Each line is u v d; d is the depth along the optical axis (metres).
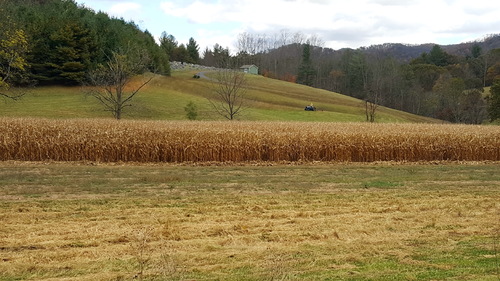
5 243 7.05
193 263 6.32
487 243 7.44
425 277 5.88
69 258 6.45
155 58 71.94
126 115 47.88
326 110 69.25
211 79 80.12
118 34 62.66
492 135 21.02
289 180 13.89
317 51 138.88
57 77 57.59
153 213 9.20
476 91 63.16
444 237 7.73
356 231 8.03
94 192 11.36
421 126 26.97
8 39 29.91
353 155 19.97
